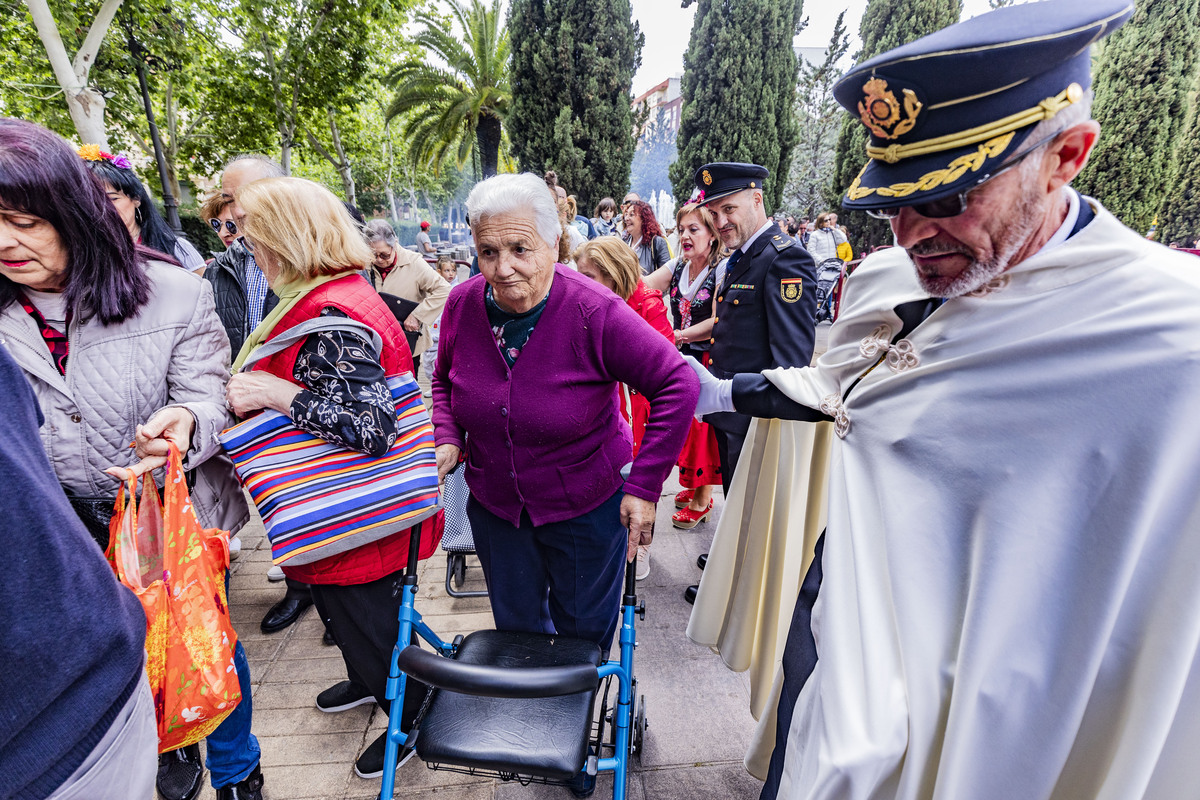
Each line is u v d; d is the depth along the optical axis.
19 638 0.65
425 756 1.26
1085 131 0.81
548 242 1.37
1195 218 14.62
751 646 1.81
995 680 0.91
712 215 2.51
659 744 1.88
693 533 3.22
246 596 2.64
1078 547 0.87
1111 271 0.85
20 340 1.27
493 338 1.49
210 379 1.50
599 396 1.50
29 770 0.70
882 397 1.13
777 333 2.34
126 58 11.57
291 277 1.38
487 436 1.53
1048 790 0.91
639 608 1.52
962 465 0.96
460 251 13.97
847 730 1.00
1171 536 0.82
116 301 1.29
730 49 10.92
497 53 15.98
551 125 11.89
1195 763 0.90
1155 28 10.26
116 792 0.80
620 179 12.36
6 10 10.73
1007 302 0.93
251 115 15.83
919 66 0.82
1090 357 0.85
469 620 2.48
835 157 14.32
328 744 1.88
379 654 1.64
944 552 0.99
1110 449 0.83
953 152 0.84
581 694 1.40
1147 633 0.86
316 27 14.39
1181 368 0.78
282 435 1.39
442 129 17.06
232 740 1.54
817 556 1.40
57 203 1.14
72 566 0.70
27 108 12.79
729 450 2.50
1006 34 0.78
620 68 11.73
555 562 1.70
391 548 1.56
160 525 1.32
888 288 1.17
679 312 3.43
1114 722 0.92
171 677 1.21
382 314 1.47
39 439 0.71
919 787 0.99
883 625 1.05
